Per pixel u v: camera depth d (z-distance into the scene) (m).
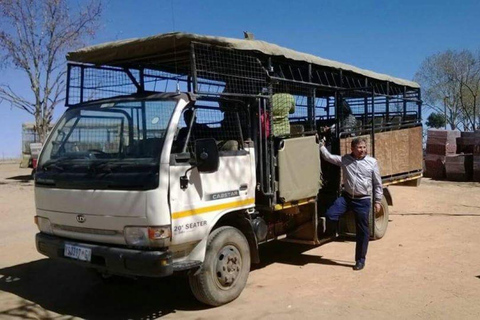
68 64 6.32
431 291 5.91
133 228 4.89
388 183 9.19
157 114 5.22
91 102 5.98
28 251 8.55
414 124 10.48
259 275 6.80
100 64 6.56
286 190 6.48
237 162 5.84
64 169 5.53
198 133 5.50
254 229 6.12
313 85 7.43
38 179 5.81
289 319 5.13
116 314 5.48
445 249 8.01
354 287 6.16
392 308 5.38
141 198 4.82
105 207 5.05
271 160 6.31
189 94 5.33
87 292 6.30
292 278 6.62
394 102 10.17
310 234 7.24
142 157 5.02
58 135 6.00
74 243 5.34
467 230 9.56
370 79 9.23
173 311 5.50
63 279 6.88
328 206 8.11
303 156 6.85
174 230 4.88
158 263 4.73
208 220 5.34
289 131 6.83
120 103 5.54
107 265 5.00
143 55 6.00
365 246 7.01
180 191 4.98
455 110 46.28
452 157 18.62
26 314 5.52
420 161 10.54
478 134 18.19
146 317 5.35
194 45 5.44
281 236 6.97
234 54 6.00
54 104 22.19
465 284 6.14
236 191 5.80
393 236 9.17
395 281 6.36
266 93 6.34
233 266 5.69
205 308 5.55
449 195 14.82
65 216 5.45
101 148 5.52
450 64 45.84
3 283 6.72
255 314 5.30
